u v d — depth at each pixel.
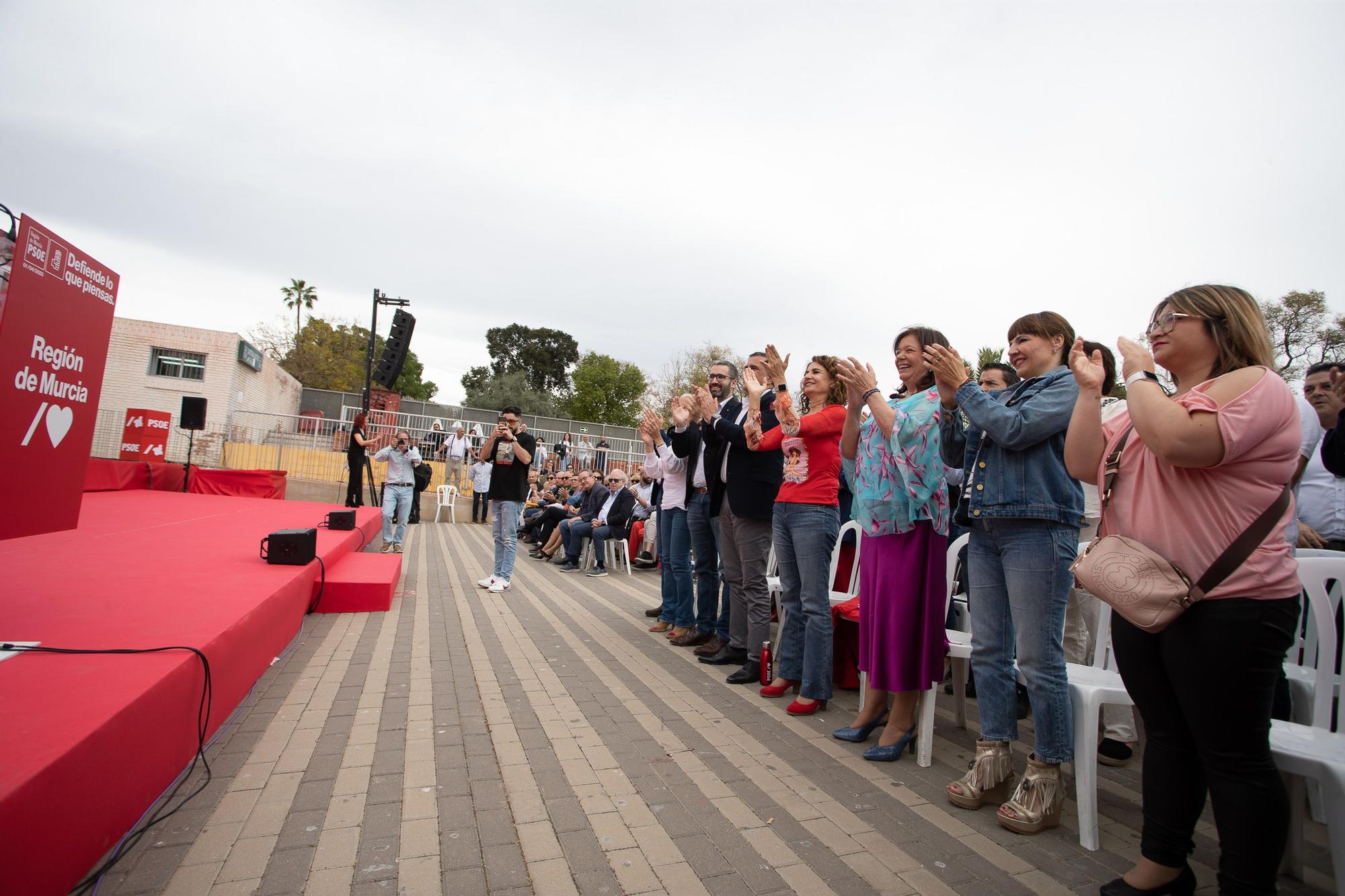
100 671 2.33
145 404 21.33
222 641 2.95
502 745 3.08
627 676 4.35
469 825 2.33
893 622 3.09
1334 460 3.69
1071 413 2.47
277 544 5.21
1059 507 2.50
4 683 2.16
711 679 4.41
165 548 5.74
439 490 16.92
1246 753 1.78
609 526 9.28
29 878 1.54
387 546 10.55
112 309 3.40
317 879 1.97
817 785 2.81
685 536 5.59
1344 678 2.24
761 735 3.39
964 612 4.40
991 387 3.61
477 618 5.95
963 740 3.53
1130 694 2.08
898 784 2.87
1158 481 1.95
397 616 5.79
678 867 2.12
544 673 4.31
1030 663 2.52
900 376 3.34
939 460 3.06
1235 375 1.84
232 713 3.21
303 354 42.06
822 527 3.74
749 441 4.02
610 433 26.66
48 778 1.61
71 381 3.07
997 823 2.54
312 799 2.46
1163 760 2.00
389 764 2.80
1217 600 1.80
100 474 12.34
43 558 4.94
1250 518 1.80
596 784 2.71
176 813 2.29
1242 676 1.77
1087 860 2.30
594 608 6.78
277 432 18.17
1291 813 2.29
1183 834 1.98
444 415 24.94
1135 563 1.87
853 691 4.34
